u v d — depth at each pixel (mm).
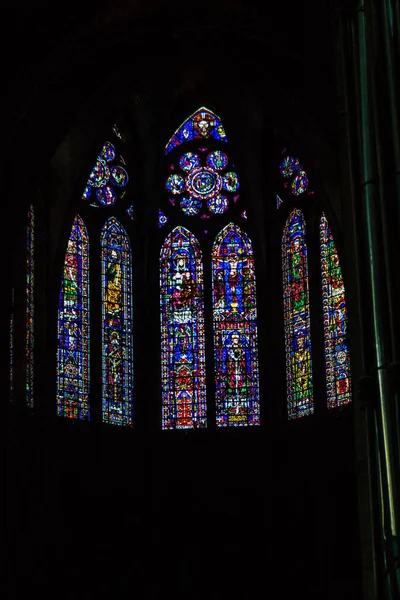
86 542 37656
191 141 42250
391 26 23703
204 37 37344
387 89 23594
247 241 41531
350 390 38281
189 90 41750
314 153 37375
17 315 37281
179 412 40344
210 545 38594
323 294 39719
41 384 37781
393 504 22641
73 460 38156
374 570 23500
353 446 37531
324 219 40125
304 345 39812
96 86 37438
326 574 37219
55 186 39562
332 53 32875
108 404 39531
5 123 34938
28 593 35219
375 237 23766
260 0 36219
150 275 41312
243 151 41531
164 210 41938
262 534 38562
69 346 39219
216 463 39531
